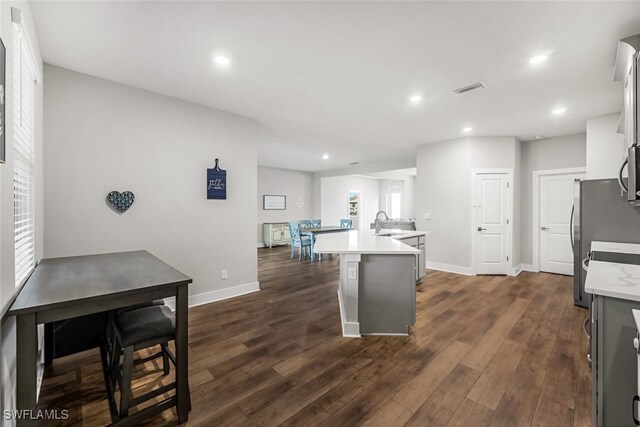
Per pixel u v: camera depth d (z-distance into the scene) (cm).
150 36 204
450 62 239
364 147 575
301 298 371
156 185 305
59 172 250
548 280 455
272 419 161
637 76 181
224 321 296
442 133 466
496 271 489
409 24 190
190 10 177
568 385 191
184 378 159
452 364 217
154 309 180
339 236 379
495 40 207
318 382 195
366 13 179
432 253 530
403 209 1103
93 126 267
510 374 204
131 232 289
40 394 183
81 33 200
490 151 485
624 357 143
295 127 434
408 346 245
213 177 347
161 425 156
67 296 131
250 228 389
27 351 119
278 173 888
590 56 227
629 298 138
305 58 234
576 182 327
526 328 280
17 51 162
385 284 267
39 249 222
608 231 303
